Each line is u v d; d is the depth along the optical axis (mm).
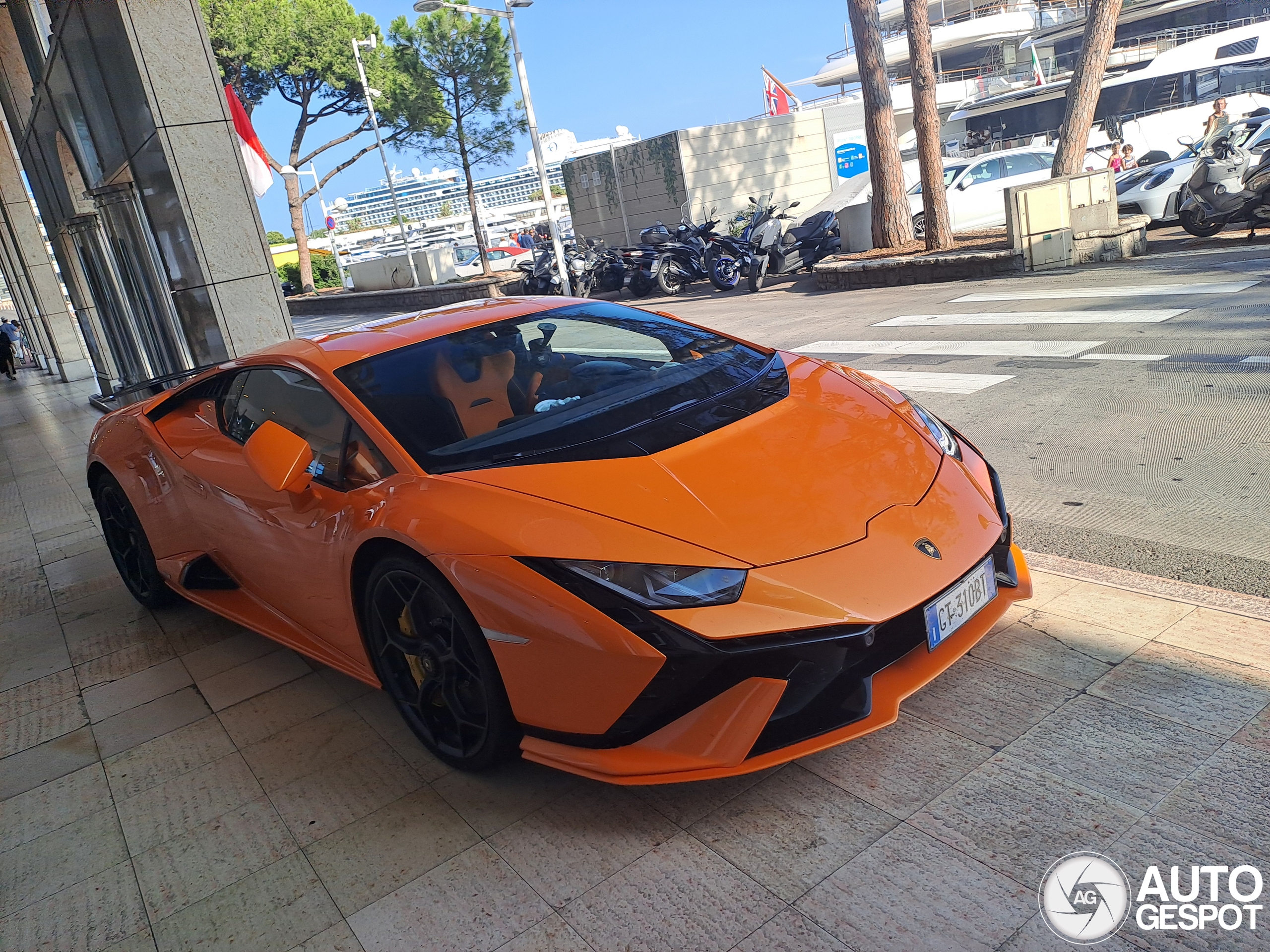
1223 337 5953
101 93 8211
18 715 3447
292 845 2355
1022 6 37156
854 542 2158
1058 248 10328
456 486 2391
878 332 8547
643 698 2020
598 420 2637
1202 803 1953
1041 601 2924
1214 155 10141
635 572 2037
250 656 3627
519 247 34125
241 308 7215
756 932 1812
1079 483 4012
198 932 2096
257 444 2666
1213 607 2705
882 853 1963
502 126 27797
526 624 2090
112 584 4844
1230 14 30484
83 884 2361
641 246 16891
